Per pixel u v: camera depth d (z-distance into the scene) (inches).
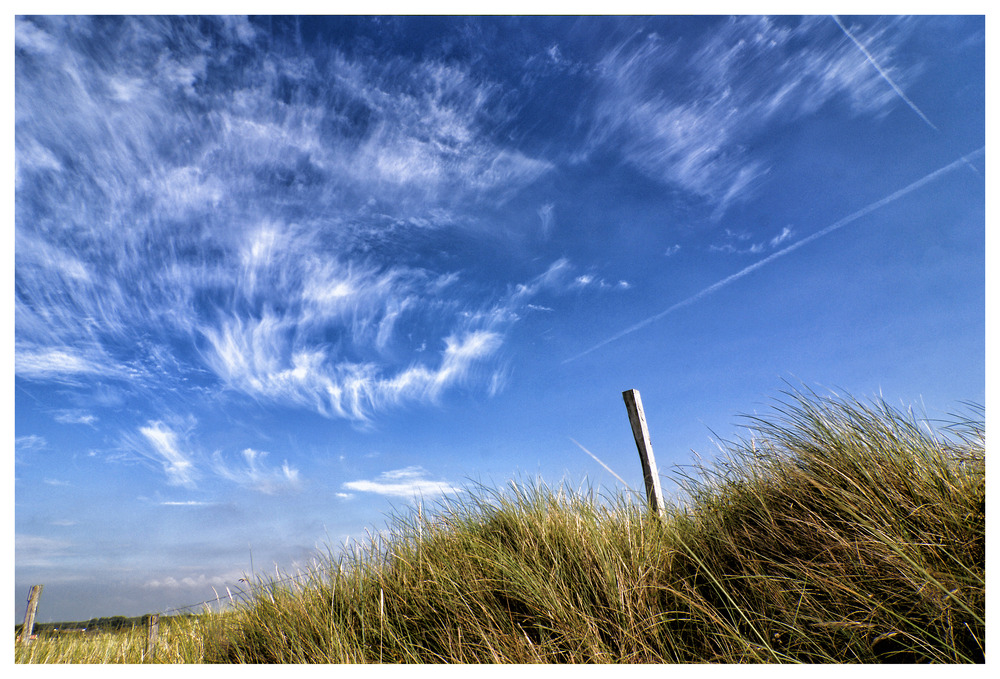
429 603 127.3
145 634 171.0
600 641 99.7
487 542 141.8
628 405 162.4
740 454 133.3
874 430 114.0
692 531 124.2
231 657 134.7
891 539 90.4
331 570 151.2
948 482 96.8
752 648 89.0
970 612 76.9
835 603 91.2
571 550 123.9
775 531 109.8
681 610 104.3
